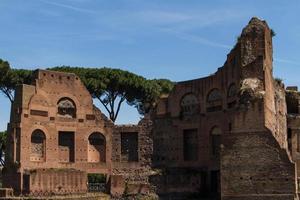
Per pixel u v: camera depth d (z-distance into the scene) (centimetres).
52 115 8481
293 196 6512
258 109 6806
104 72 10919
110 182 8088
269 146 6694
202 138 8538
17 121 8038
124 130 8975
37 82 8375
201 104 8650
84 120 8800
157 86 11475
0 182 9256
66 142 8681
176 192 8131
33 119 8225
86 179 8125
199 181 8094
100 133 8919
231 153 6869
